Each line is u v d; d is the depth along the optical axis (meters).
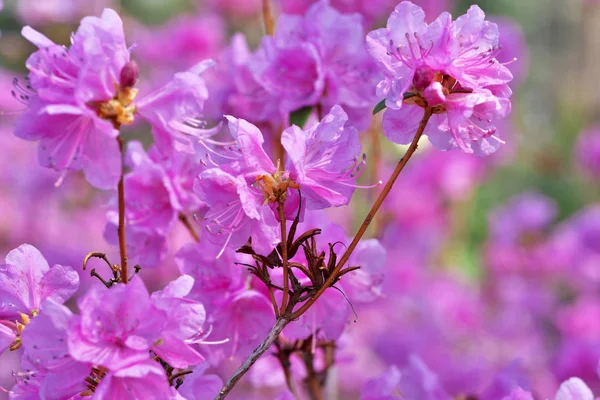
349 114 0.96
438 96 0.80
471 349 2.10
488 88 0.81
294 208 0.81
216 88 1.05
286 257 0.79
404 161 0.80
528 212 2.28
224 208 0.80
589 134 2.80
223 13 2.48
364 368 2.00
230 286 0.87
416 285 2.21
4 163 2.14
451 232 2.51
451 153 2.28
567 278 2.25
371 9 1.39
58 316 0.75
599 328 2.02
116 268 0.80
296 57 0.96
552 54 4.36
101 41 0.79
